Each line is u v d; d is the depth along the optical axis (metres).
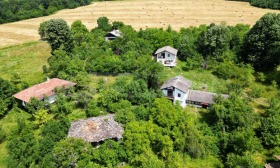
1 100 56.09
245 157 39.09
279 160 40.66
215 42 74.75
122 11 128.88
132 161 40.31
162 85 60.19
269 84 66.06
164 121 45.56
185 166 42.25
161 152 42.50
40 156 42.22
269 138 44.97
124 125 46.75
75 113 54.56
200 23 106.38
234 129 46.88
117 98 55.16
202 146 43.72
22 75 74.88
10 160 41.84
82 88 62.78
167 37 80.75
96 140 43.50
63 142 40.88
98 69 70.06
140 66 67.62
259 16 111.56
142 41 80.25
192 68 72.88
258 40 71.19
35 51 91.69
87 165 39.47
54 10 138.25
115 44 79.81
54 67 69.62
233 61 74.00
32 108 54.88
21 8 138.50
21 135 45.88
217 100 51.69
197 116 53.38
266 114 51.25
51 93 59.28
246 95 60.81
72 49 80.94
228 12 118.94
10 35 108.88
